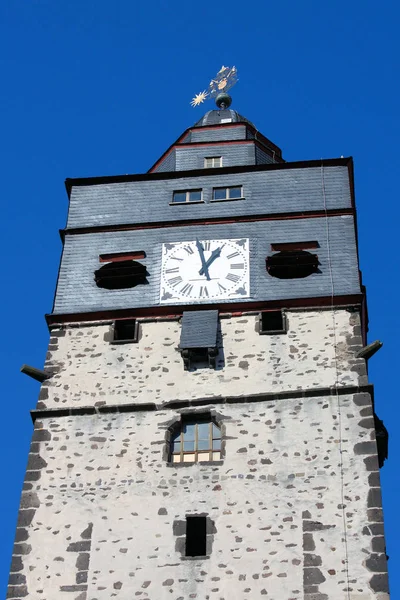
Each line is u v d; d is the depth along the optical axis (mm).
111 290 37312
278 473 32125
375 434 33219
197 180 40375
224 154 42469
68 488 32656
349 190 39312
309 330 35281
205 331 35312
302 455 32406
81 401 34531
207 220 38781
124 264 37750
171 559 30812
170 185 40375
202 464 32594
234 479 32156
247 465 32406
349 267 36812
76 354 35781
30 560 31312
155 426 33656
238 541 30875
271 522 31156
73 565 31109
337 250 37375
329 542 30594
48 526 31938
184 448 33438
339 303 35844
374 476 31719
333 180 39656
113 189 40594
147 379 34781
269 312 36031
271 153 43344
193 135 44031
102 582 30688
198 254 37812
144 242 38562
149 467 32781
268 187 39750
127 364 35281
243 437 33031
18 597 30672
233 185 40062
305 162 40250
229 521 31312
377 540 30469
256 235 38188
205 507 31703
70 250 38781
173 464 32750
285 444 32719
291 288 36438
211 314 35969
